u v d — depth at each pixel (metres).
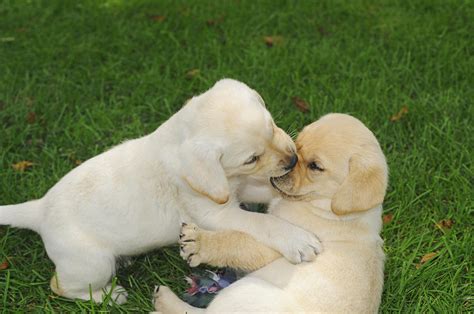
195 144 1.20
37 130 1.57
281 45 1.75
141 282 1.34
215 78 1.66
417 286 1.30
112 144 1.53
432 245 1.35
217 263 1.26
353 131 1.24
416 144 1.50
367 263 1.21
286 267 1.22
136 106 1.62
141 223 1.27
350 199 1.20
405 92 1.62
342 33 1.78
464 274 1.32
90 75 1.69
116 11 1.88
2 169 1.47
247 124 1.20
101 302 1.29
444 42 1.72
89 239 1.27
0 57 1.73
